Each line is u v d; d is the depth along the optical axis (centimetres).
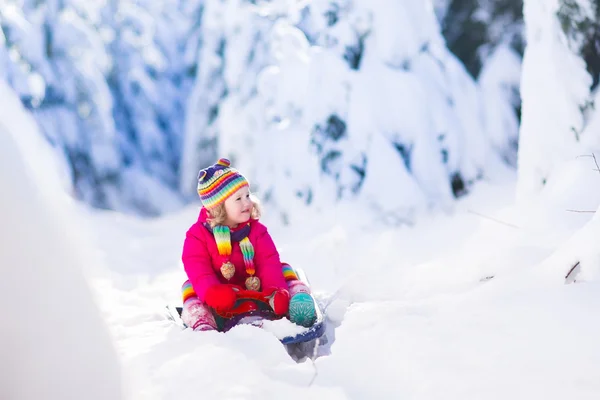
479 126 682
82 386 139
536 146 478
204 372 221
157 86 991
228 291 304
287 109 707
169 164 970
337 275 475
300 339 289
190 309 309
